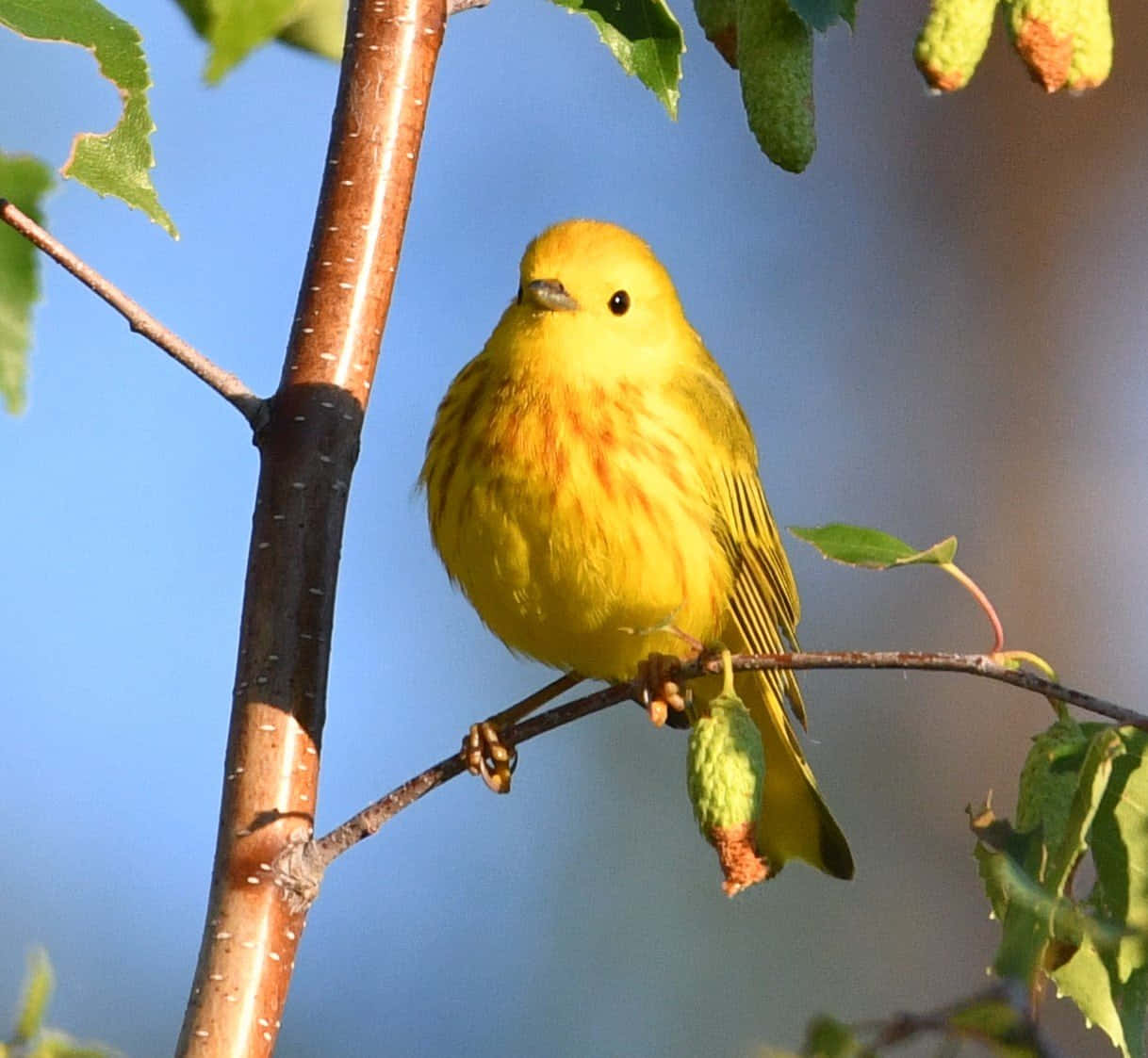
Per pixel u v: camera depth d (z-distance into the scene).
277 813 8.20
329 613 8.55
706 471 11.18
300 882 8.05
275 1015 7.98
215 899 8.11
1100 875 7.36
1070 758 7.27
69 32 7.58
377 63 9.22
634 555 10.75
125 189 7.69
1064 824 7.21
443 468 11.05
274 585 8.52
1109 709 7.11
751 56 7.61
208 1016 7.90
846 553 7.75
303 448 8.66
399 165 9.16
